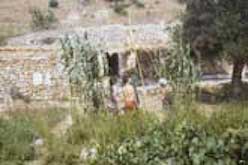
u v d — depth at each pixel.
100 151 6.86
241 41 25.98
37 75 25.00
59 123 14.29
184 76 12.98
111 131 9.27
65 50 13.31
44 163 10.76
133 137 6.69
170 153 5.71
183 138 5.83
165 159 5.66
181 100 11.80
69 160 10.42
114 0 65.88
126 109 12.48
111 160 6.36
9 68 25.25
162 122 7.79
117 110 12.18
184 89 12.66
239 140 5.45
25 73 25.11
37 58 25.11
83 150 10.36
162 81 14.29
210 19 26.81
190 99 12.02
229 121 6.78
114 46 27.28
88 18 63.00
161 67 14.09
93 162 6.78
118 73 18.27
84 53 13.09
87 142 10.34
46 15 59.53
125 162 6.15
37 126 13.12
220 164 5.29
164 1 66.12
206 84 26.84
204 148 5.46
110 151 6.51
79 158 10.16
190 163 5.47
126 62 18.48
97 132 9.65
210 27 26.58
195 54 26.56
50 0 66.12
